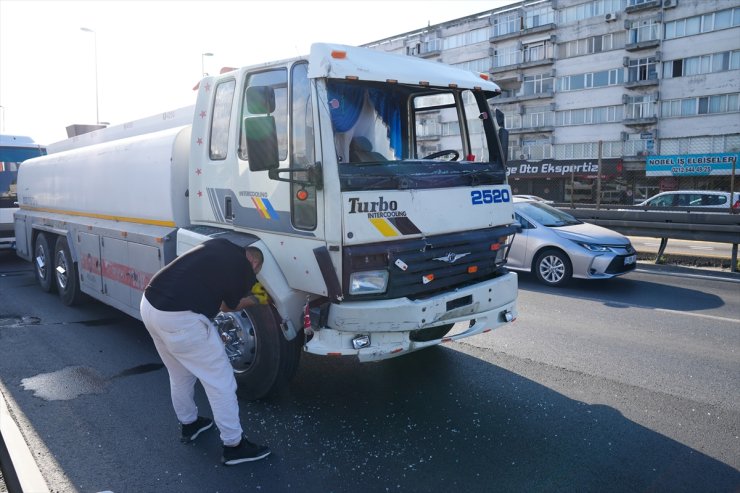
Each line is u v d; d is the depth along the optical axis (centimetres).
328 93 409
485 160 518
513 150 5241
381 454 395
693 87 4228
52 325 739
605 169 4284
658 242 1723
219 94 514
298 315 448
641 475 365
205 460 392
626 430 428
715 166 3909
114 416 463
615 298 883
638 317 761
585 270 936
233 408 381
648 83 4394
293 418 454
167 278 378
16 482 341
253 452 386
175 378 403
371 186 411
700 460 384
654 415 454
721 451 396
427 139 488
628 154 4562
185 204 562
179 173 558
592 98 4734
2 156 1301
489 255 498
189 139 570
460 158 504
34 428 441
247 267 394
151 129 664
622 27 4516
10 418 439
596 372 551
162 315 367
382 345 419
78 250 775
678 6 4234
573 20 4788
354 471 373
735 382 523
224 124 505
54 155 902
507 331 695
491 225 501
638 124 4481
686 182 4075
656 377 537
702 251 1427
